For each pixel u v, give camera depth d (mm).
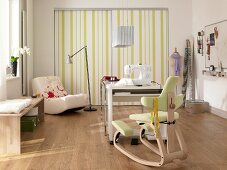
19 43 6102
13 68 5535
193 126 4969
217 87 6062
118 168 2959
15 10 5938
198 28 7020
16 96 5805
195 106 6316
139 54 7449
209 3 6344
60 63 7395
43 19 7250
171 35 7434
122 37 4344
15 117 3418
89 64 7414
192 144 3834
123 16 7395
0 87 4469
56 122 5316
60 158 3273
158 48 7465
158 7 7379
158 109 3031
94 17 7367
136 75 5820
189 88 7379
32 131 4562
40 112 5359
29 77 6699
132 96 4074
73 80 7430
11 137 3422
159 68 7465
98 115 6047
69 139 4102
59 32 7352
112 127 3879
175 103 3127
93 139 4105
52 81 6645
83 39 7387
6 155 3393
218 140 4031
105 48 7406
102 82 4809
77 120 5500
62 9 7289
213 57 6211
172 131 3107
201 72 6906
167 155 2939
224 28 5668
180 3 7398
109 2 7328
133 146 3766
